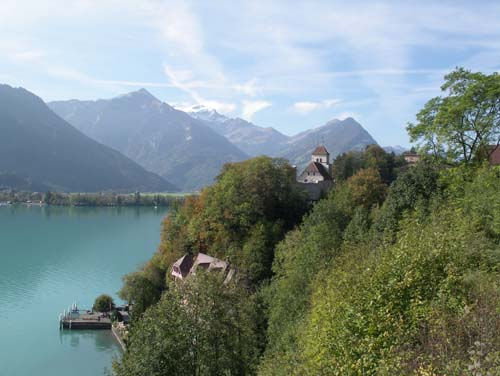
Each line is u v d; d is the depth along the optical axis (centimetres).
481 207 3634
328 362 2184
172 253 10288
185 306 3603
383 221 5528
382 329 2022
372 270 2434
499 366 1289
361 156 13675
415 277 2159
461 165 4831
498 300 1859
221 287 3781
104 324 9369
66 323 9256
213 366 3500
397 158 13962
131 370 3309
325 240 5678
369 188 8356
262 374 3484
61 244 18412
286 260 6619
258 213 8862
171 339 3366
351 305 2259
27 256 15875
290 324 4700
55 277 13138
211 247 9225
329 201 7188
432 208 4681
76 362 7819
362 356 1911
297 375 2497
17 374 7331
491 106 4638
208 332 3528
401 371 1571
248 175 9231
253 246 8075
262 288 6431
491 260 2591
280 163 10062
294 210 9306
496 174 4059
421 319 1945
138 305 8819
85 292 11700
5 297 11181
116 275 13500
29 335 8906
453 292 2047
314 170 13050
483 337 1548
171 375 3300
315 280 4681
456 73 4888
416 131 5209
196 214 10112
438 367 1482
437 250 2269
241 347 3831
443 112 4819
